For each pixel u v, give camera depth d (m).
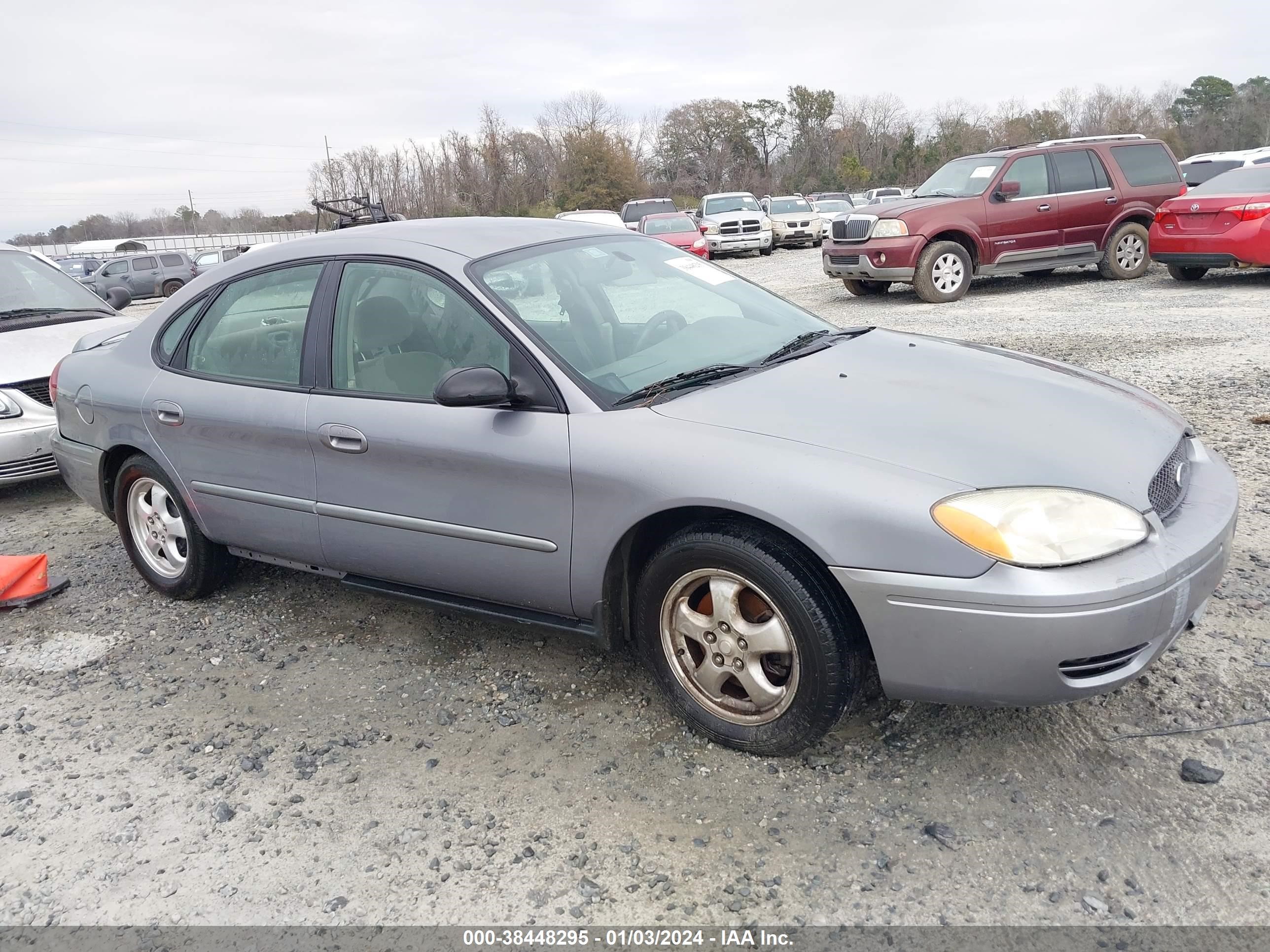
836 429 2.74
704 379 3.11
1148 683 3.05
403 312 3.40
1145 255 12.80
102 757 3.18
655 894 2.37
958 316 10.73
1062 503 2.46
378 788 2.89
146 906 2.48
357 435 3.37
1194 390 6.57
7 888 2.58
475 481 3.13
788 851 2.48
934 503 2.46
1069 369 3.53
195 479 3.97
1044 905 2.24
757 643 2.76
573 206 58.72
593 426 2.93
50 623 4.30
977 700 2.52
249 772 3.03
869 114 76.19
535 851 2.56
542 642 3.74
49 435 5.87
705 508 2.79
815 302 13.34
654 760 2.91
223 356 3.92
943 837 2.47
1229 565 3.82
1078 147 12.38
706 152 76.50
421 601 3.53
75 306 6.95
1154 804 2.53
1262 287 11.22
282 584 4.51
